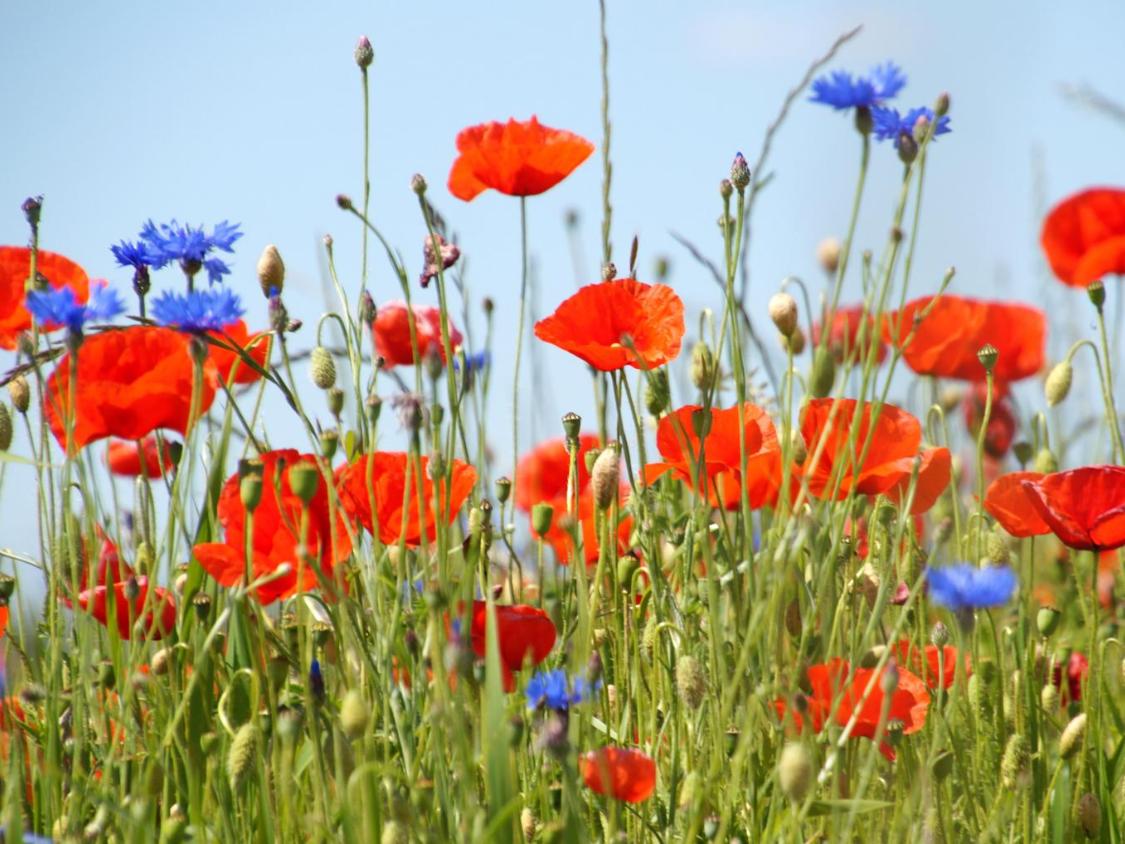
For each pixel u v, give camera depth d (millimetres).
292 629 1606
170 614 1574
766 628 1517
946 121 1523
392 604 1578
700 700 1467
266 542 1526
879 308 1500
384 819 1476
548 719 1431
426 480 1539
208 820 1521
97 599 1585
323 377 1558
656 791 1566
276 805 1532
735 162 1531
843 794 1527
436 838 1409
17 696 1611
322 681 1466
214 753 1507
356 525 1542
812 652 1596
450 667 1443
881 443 1587
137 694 1560
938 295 1512
